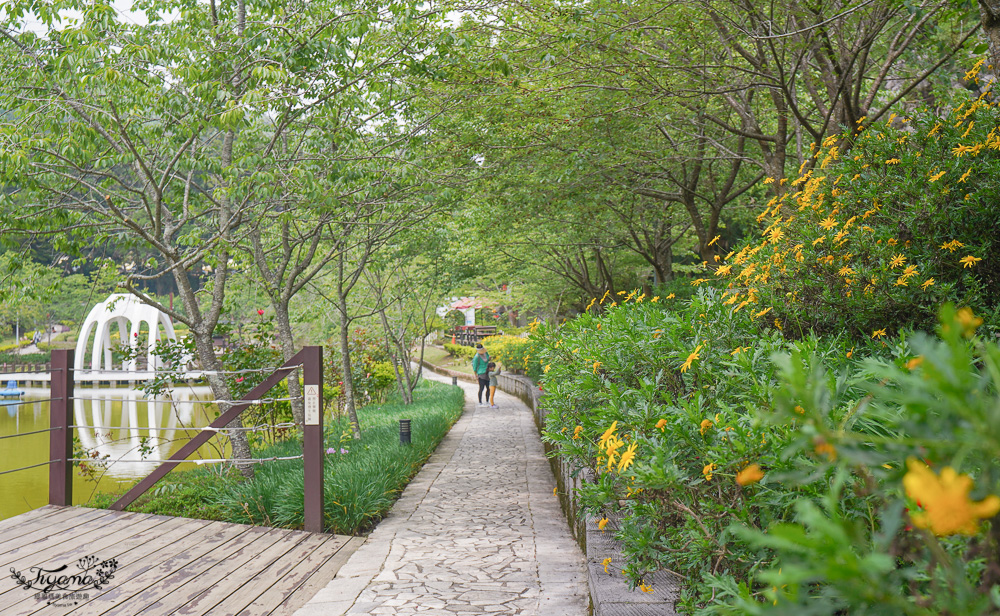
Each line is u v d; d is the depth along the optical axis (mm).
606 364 3113
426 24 6922
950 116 3713
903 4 5336
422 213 9516
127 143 6219
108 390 27938
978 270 3197
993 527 716
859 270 3146
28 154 5797
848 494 1339
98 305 29922
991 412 521
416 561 4676
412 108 8164
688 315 3035
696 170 10156
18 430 17203
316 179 6949
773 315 3514
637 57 7191
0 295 7000
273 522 5766
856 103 6441
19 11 6039
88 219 7328
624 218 11617
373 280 15508
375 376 16938
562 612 3600
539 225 11898
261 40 6219
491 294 20719
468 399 20125
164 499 6309
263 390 6031
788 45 6488
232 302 8734
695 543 1865
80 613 3775
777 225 3652
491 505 6492
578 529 4883
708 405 2406
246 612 3818
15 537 5277
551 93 7770
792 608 629
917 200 3367
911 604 599
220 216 7586
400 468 7484
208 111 6074
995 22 3656
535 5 6805
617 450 1891
